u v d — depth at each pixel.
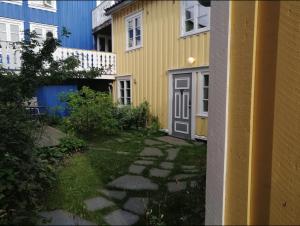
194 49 7.27
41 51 2.62
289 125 0.85
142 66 9.34
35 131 3.04
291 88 0.85
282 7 0.81
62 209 2.54
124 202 2.81
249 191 0.83
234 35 0.82
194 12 7.20
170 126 8.27
